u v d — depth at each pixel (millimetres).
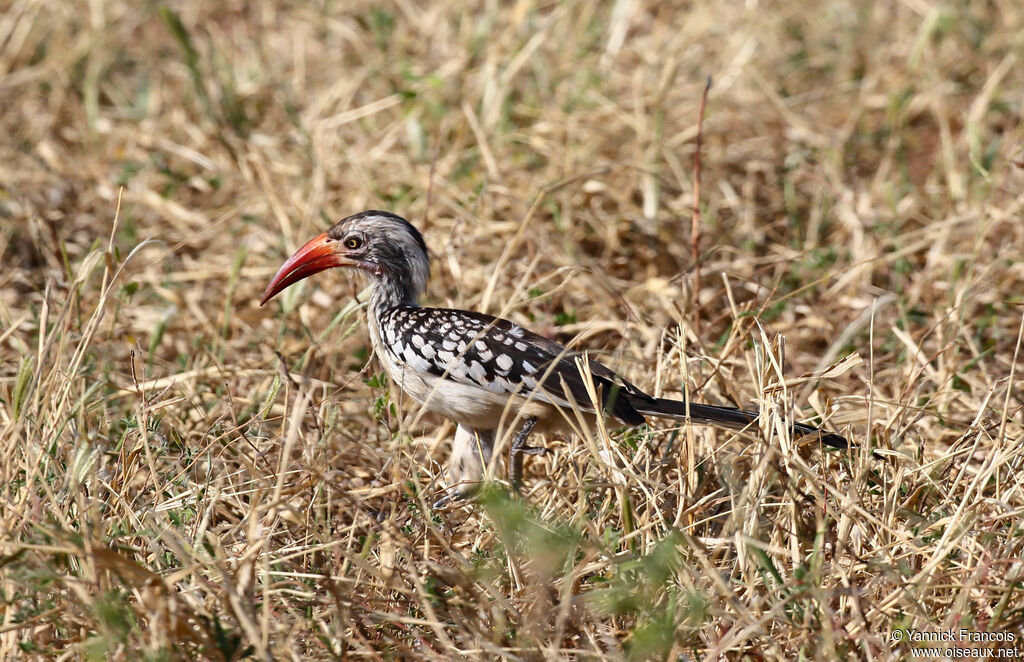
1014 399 10359
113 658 6785
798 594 7086
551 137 15258
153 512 7945
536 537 7016
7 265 13375
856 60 18328
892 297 9406
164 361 11625
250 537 7203
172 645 6715
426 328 9672
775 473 8422
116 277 8891
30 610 7230
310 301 12586
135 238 13758
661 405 8969
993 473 8445
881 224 13773
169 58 18547
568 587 7133
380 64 16781
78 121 16750
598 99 15797
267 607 6766
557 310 12492
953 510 8227
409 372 9820
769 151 15641
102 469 8594
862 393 10648
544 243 12625
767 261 13258
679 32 18266
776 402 8359
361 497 8922
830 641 6785
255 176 14430
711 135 15938
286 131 16016
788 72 17922
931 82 16562
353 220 10648
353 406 10547
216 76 16469
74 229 14172
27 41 18406
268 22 19422
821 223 14102
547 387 9125
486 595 7590
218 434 9695
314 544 8125
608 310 11883
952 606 7520
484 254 13102
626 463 8344
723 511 8586
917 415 9391
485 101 15414
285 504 7613
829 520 8148
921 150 16156
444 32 17953
